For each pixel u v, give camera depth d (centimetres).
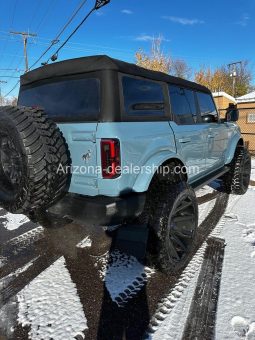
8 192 279
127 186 266
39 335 226
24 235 403
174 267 300
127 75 282
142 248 289
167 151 321
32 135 246
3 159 275
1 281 296
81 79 282
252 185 676
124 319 242
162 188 304
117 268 318
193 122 411
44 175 247
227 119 548
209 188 641
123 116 269
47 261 334
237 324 234
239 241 376
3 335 226
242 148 588
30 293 277
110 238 390
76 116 280
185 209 322
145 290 279
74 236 397
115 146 252
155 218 288
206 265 319
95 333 227
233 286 281
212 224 433
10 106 276
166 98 345
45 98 315
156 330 229
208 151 448
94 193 265
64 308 256
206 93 471
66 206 274
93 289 282
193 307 254
